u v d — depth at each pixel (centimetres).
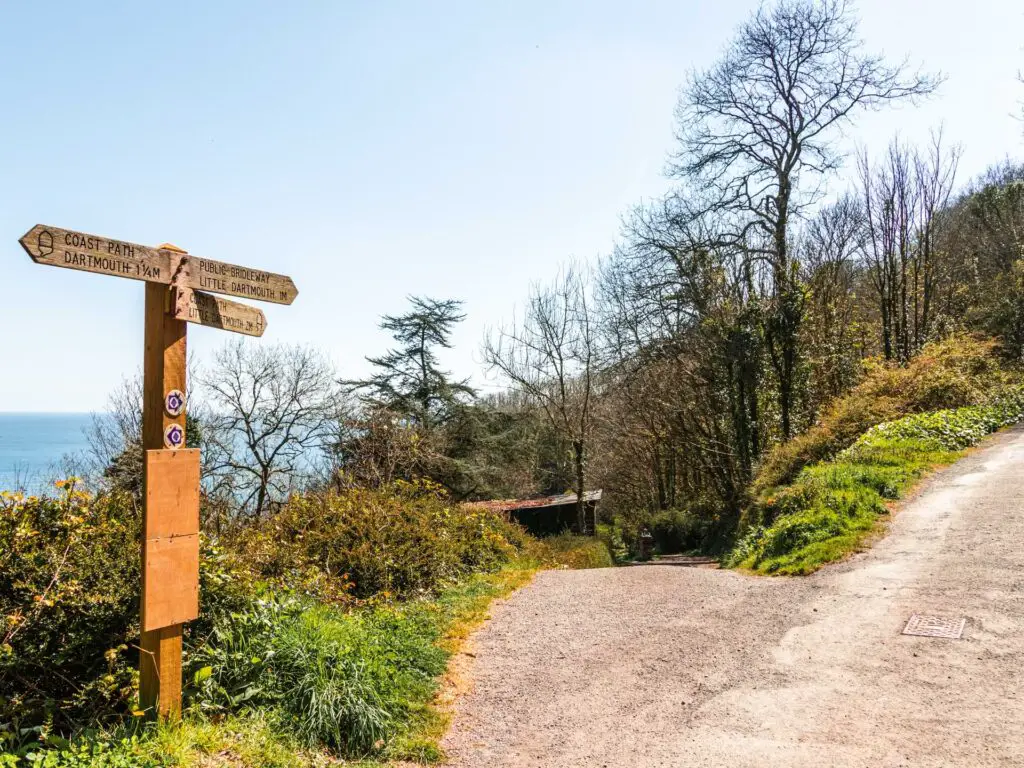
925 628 598
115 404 1872
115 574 422
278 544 773
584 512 2936
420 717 495
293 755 388
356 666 486
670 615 747
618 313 2758
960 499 1063
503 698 538
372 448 1869
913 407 1808
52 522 433
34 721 361
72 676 389
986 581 698
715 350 2244
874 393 1886
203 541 511
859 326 2509
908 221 2477
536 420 3116
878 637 593
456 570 1002
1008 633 563
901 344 2477
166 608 378
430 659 597
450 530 1077
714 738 442
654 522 2708
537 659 627
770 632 643
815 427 1867
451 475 2556
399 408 2653
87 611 399
